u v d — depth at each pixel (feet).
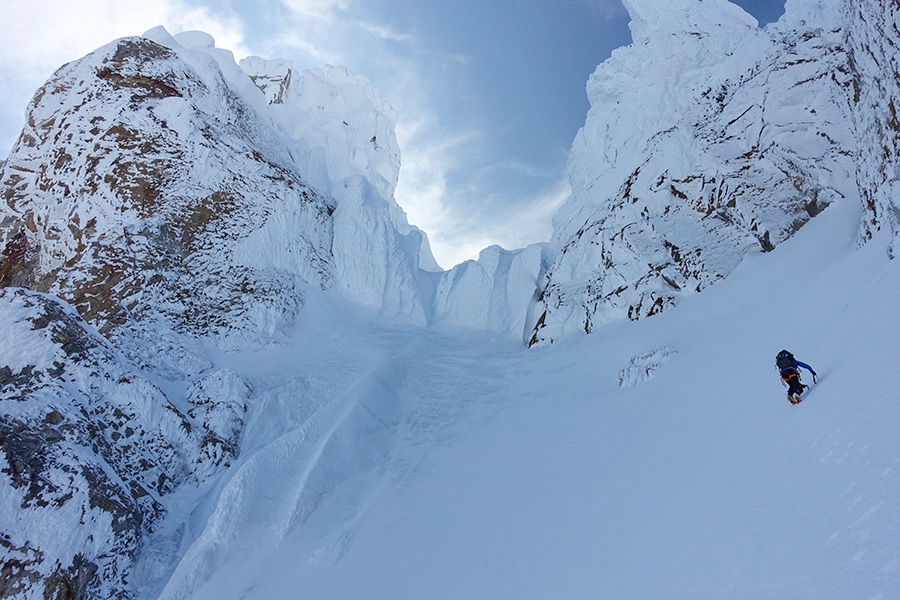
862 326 28.32
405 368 76.54
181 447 49.83
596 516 29.19
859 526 14.90
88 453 40.96
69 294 69.31
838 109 71.10
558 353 77.30
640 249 78.59
